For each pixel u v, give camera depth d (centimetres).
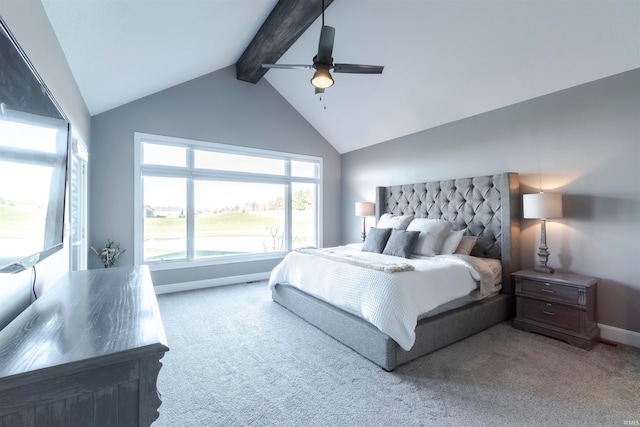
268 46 364
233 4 277
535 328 272
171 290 417
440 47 303
